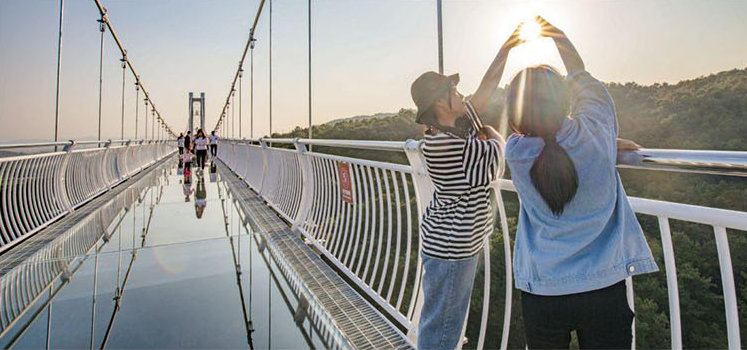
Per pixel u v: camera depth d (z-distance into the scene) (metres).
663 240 0.99
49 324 1.99
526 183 1.00
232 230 4.07
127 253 3.07
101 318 2.06
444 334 1.36
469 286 1.35
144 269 2.75
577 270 0.95
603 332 0.95
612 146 0.93
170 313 2.14
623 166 1.02
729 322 0.85
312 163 3.95
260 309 2.22
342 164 3.05
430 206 1.42
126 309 2.17
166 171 11.05
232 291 2.46
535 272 1.03
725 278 0.87
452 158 1.21
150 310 2.17
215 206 5.40
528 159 0.98
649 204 1.00
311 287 2.58
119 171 8.02
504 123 1.25
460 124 1.27
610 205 0.93
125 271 2.71
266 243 3.51
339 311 2.28
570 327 1.00
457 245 1.28
